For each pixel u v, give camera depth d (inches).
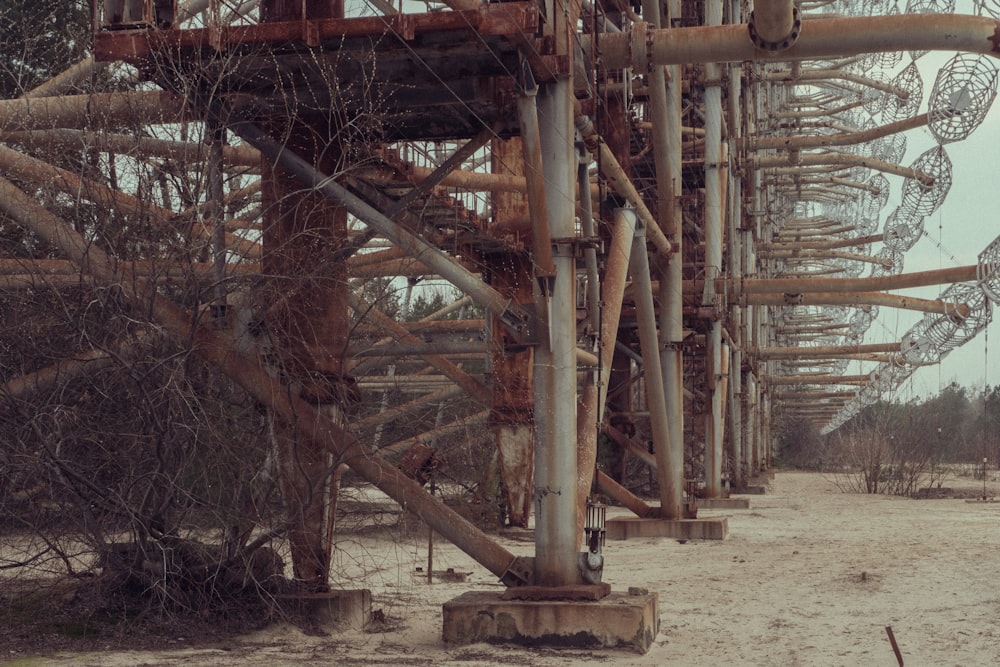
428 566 548.7
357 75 420.5
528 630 404.2
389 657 377.1
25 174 418.0
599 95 495.2
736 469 1465.3
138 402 402.6
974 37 433.4
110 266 407.5
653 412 762.8
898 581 566.6
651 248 788.6
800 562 655.8
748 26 460.8
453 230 601.9
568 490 427.5
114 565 420.2
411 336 584.4
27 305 423.8
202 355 417.4
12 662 345.4
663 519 815.1
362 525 514.0
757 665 374.3
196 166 412.2
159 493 408.2
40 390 415.8
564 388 428.5
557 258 429.4
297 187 440.1
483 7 379.6
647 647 400.8
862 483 1745.8
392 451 555.5
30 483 412.5
